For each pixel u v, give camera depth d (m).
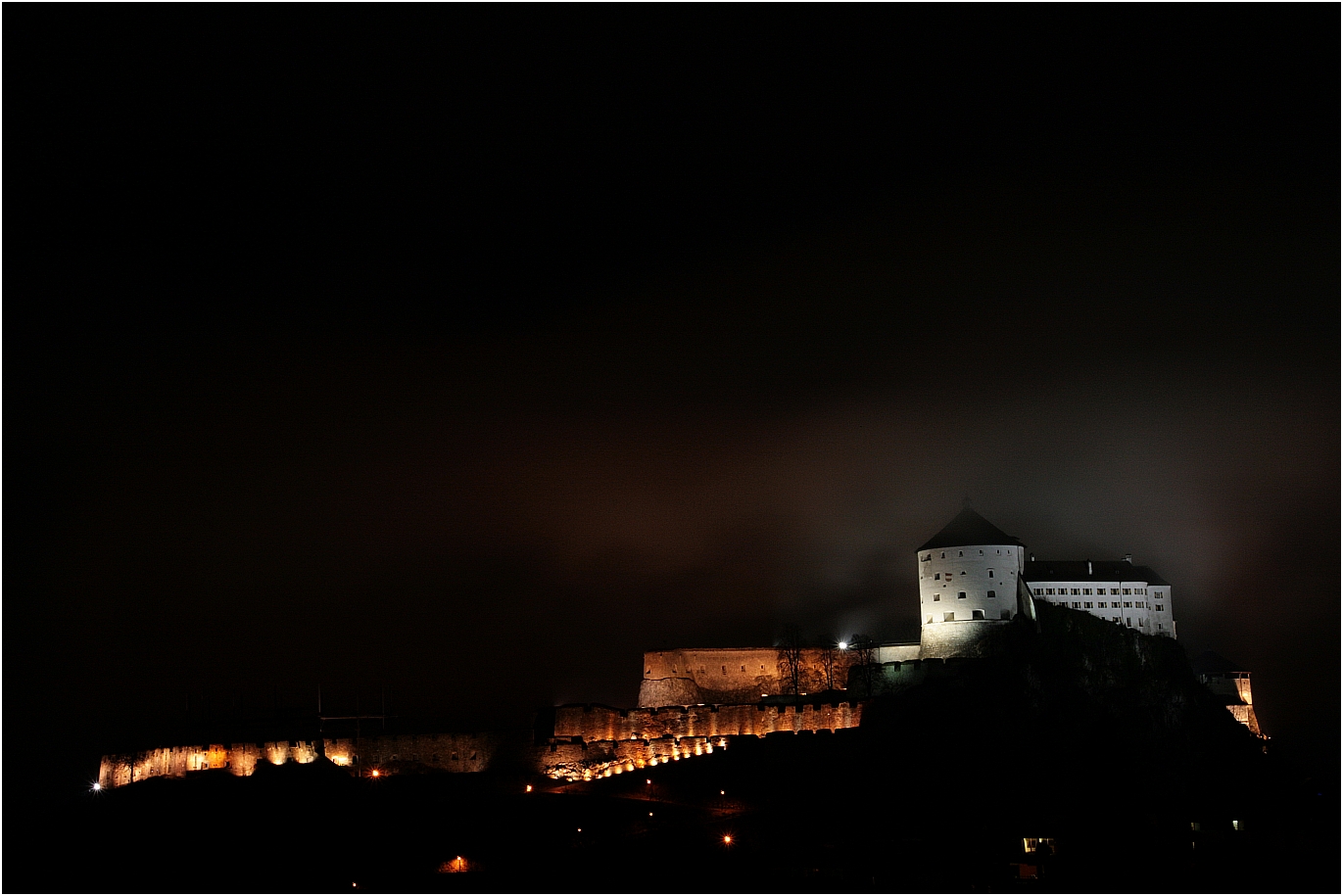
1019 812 154.25
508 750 170.62
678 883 121.94
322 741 164.50
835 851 136.00
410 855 131.88
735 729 184.38
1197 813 163.25
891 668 193.12
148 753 160.00
